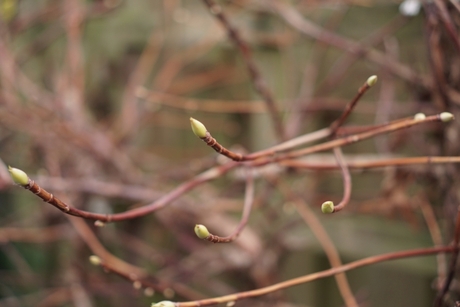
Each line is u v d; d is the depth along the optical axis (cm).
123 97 127
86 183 79
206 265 96
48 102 94
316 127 104
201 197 92
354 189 106
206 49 114
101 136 94
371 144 102
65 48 117
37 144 95
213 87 129
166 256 99
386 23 91
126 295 101
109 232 102
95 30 125
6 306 107
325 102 86
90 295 102
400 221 100
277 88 107
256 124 119
